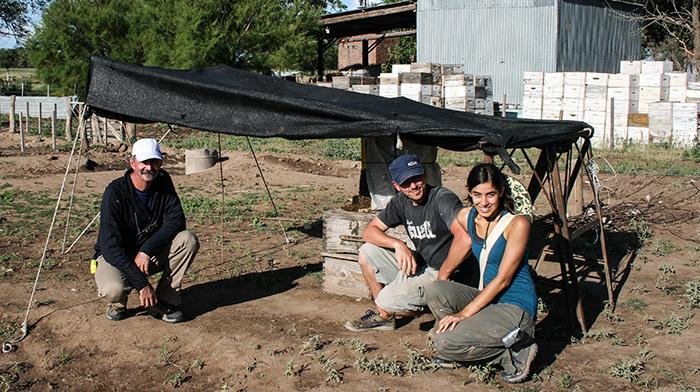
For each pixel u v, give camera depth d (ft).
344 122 19.44
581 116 66.90
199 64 89.97
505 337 15.99
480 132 17.83
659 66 67.51
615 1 93.09
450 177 49.80
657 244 29.14
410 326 20.25
